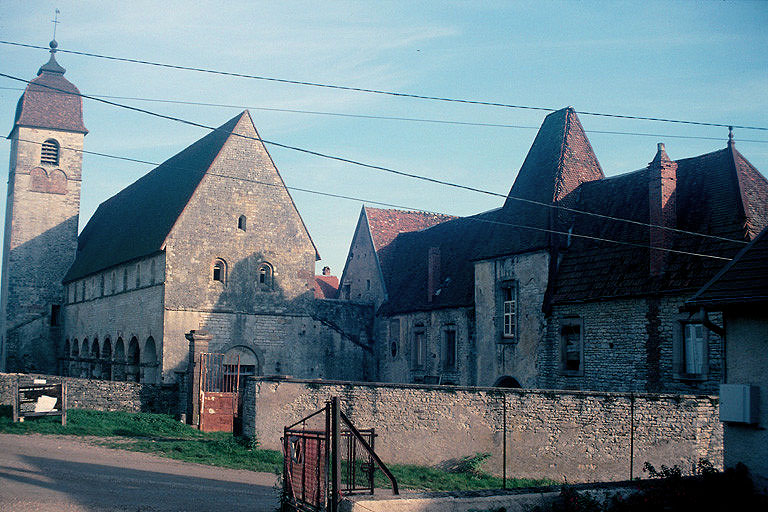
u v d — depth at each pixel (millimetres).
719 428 21953
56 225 55812
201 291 39719
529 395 22953
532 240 32031
